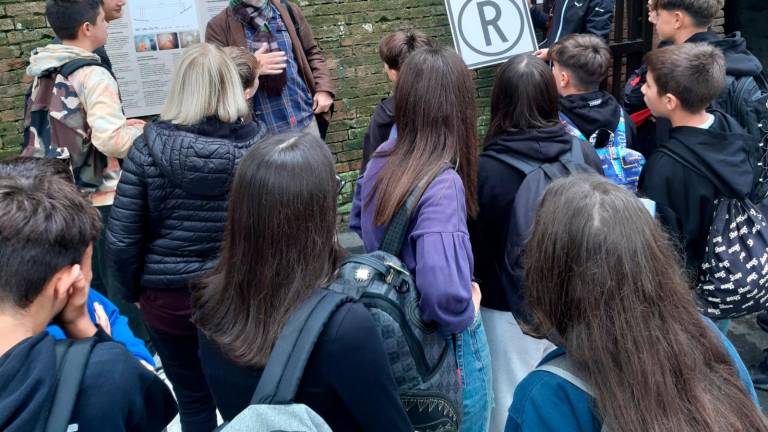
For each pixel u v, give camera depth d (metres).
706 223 2.45
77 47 2.86
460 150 1.86
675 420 1.03
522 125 2.14
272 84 3.46
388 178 1.80
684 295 1.12
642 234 1.09
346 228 4.94
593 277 1.08
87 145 2.89
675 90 2.43
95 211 1.33
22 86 3.84
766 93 2.96
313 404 1.28
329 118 3.92
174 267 2.19
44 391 1.08
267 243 1.33
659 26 3.34
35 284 1.17
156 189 2.12
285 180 1.33
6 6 3.72
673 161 2.43
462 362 1.82
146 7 3.84
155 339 2.37
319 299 1.30
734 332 3.74
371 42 4.69
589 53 2.67
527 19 4.33
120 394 1.19
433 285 1.61
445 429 1.73
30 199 1.21
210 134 2.15
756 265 2.45
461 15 4.17
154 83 3.96
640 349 1.05
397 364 1.60
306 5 4.43
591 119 2.65
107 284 3.21
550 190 1.20
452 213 1.71
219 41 3.52
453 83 1.81
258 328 1.34
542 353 2.34
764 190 2.87
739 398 1.10
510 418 1.19
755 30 5.39
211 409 2.47
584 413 1.10
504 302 2.25
